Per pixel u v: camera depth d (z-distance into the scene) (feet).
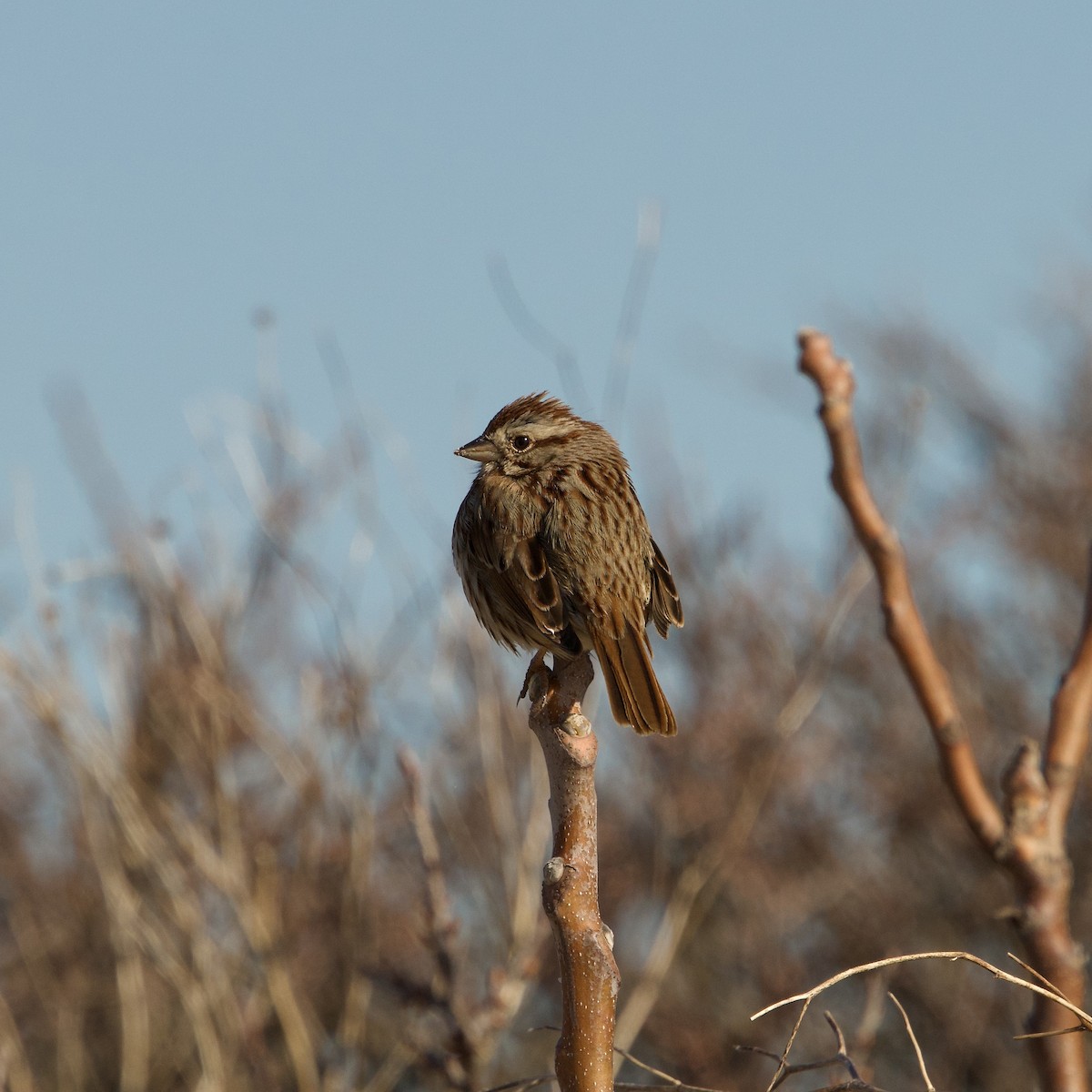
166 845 38.60
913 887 53.98
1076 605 61.72
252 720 39.86
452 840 39.70
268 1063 37.40
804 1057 49.29
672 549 55.88
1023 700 60.08
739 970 50.88
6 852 49.11
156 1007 46.34
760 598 55.72
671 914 40.01
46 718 37.86
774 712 50.42
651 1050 49.29
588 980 15.06
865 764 57.16
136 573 39.91
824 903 52.95
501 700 40.40
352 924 37.70
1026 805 17.21
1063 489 64.34
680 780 49.29
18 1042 41.50
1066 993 16.96
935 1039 50.01
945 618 60.03
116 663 39.58
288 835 42.14
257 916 37.83
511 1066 44.75
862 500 17.61
